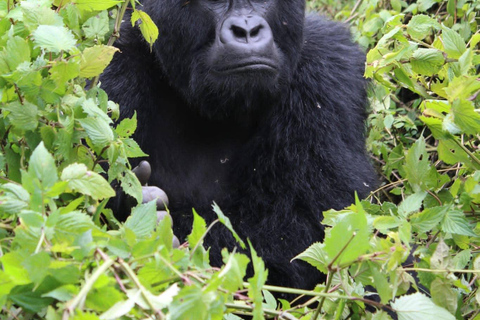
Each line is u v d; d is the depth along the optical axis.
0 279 2.41
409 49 4.58
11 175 3.43
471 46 4.49
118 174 3.62
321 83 5.61
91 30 4.01
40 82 3.30
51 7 3.94
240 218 5.22
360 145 5.80
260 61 4.84
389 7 7.92
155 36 4.35
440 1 7.24
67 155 3.38
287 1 5.27
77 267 2.51
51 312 2.34
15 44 3.26
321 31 6.02
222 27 4.97
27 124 3.30
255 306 2.63
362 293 3.70
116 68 5.46
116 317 2.35
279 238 5.09
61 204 3.48
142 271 2.60
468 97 4.32
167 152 5.65
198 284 2.58
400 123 6.86
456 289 3.80
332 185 5.32
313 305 4.89
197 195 5.56
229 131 5.65
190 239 2.89
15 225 2.85
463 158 4.47
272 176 5.34
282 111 5.45
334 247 3.07
